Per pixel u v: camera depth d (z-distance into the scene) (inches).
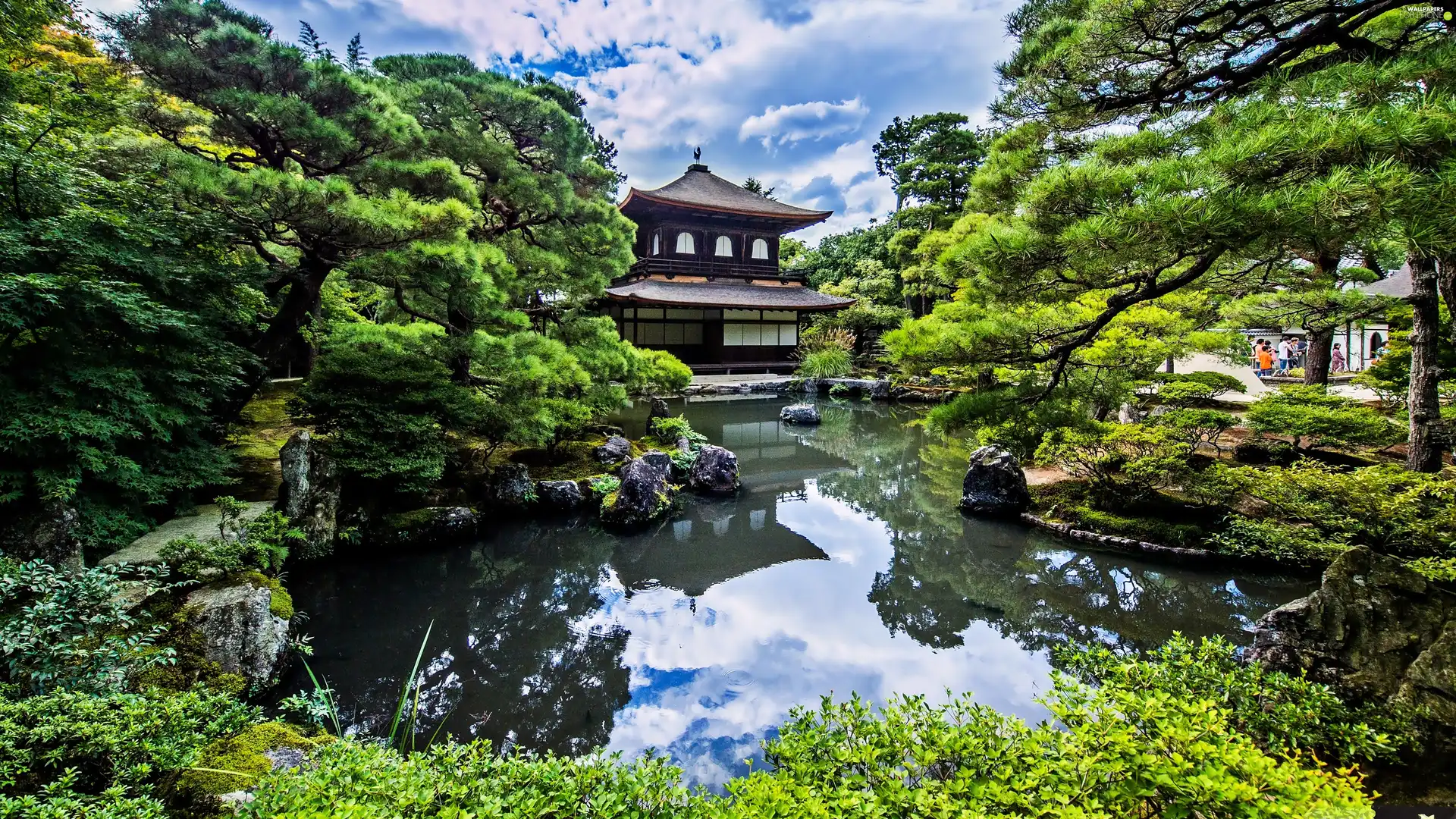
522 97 401.7
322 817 71.7
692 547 335.0
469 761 94.2
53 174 218.1
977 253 167.9
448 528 315.0
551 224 457.7
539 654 221.3
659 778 85.9
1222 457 392.5
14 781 89.2
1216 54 184.5
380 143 335.0
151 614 168.1
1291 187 117.7
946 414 233.1
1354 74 130.0
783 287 1198.9
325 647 218.5
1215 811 68.7
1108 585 269.3
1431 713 133.6
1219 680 142.2
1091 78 180.9
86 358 215.8
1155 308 382.0
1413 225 105.5
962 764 87.0
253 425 397.7
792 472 502.9
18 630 130.1
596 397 424.8
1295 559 256.2
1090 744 80.4
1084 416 307.7
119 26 285.3
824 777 86.7
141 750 102.1
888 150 1462.8
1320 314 366.3
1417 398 290.8
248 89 301.0
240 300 301.3
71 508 188.5
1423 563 184.7
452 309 356.5
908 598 266.5
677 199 1053.8
